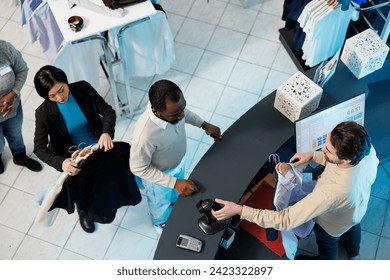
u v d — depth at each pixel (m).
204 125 3.17
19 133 3.96
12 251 3.92
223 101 4.63
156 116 2.67
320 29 4.04
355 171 2.44
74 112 3.18
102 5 3.69
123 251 3.93
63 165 2.88
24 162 4.23
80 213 3.85
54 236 3.98
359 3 3.88
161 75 4.76
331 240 3.00
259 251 3.08
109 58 3.88
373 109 3.80
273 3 5.17
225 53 4.89
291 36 4.86
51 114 3.12
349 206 2.54
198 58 4.86
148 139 2.76
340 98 3.38
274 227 2.58
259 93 4.68
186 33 5.02
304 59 4.57
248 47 4.93
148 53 4.11
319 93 3.12
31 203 4.13
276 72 4.80
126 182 3.17
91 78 4.15
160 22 3.89
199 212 2.91
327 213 2.69
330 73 3.36
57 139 3.27
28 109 4.57
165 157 3.02
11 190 4.18
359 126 2.38
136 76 4.38
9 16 5.14
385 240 3.94
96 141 3.45
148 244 3.96
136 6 3.69
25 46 4.94
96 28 3.58
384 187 4.11
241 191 2.99
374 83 3.84
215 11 5.15
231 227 2.94
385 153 3.66
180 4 5.19
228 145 3.16
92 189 3.02
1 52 3.31
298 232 2.85
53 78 2.93
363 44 3.38
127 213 4.08
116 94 4.27
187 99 4.63
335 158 2.41
